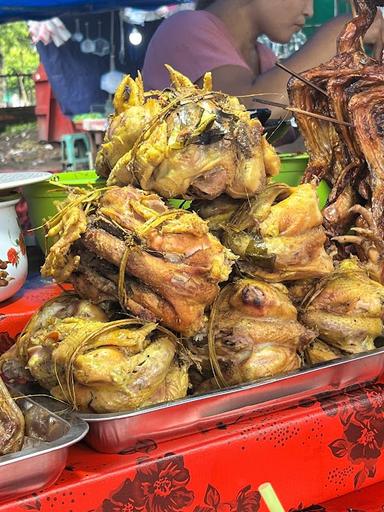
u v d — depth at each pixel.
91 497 0.61
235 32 1.78
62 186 0.84
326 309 0.81
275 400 0.72
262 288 0.76
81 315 0.73
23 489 0.57
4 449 0.60
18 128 3.24
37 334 0.73
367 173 1.01
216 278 0.69
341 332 0.80
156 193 0.75
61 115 3.16
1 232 0.89
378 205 0.97
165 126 0.72
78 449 0.66
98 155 0.88
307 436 0.73
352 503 0.79
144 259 0.67
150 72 1.71
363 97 0.97
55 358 0.68
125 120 0.77
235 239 0.78
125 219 0.69
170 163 0.72
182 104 0.73
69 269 0.72
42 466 0.57
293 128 1.49
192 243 0.68
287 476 0.72
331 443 0.75
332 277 0.84
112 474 0.62
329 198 1.01
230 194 0.77
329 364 0.75
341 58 1.03
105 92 3.02
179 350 0.73
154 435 0.66
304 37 2.38
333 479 0.76
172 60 1.65
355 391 0.79
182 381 0.71
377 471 0.79
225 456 0.68
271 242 0.77
